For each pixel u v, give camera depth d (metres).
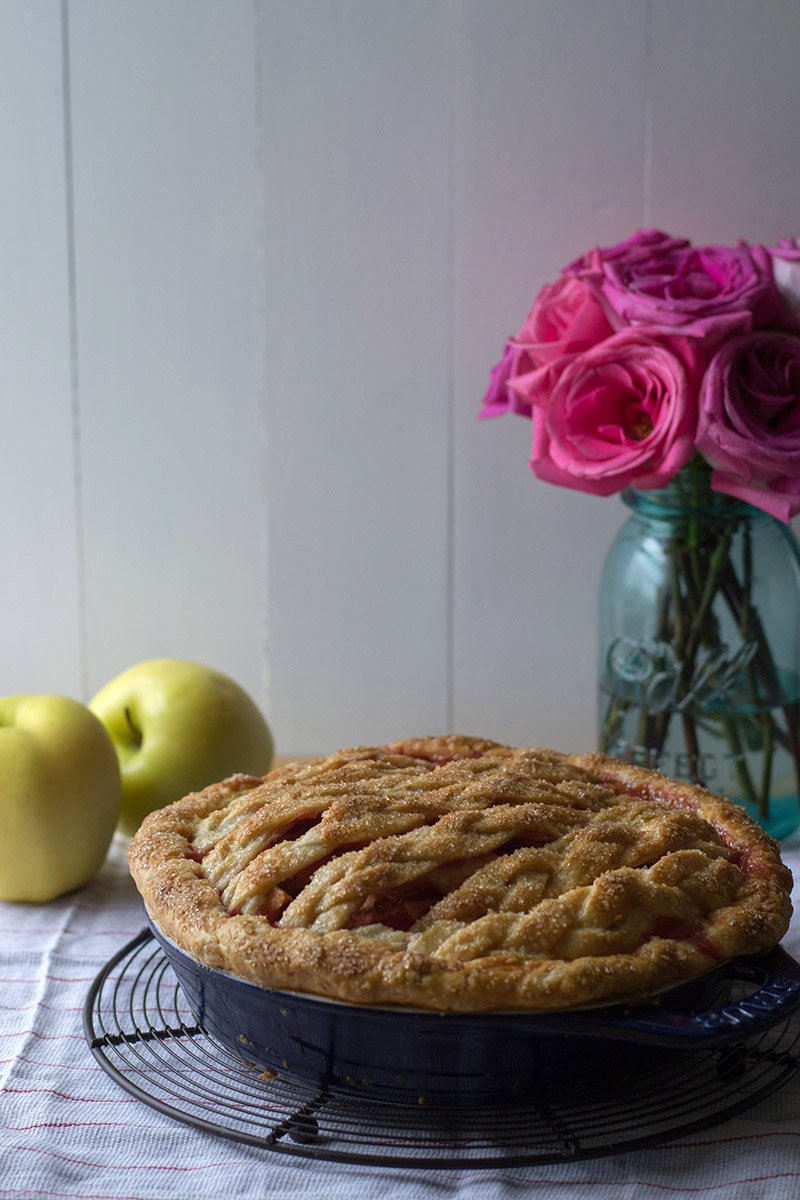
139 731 0.95
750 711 0.91
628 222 1.03
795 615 0.91
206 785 0.93
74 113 1.06
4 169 1.07
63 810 0.88
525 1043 0.72
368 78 1.04
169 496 1.09
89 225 1.07
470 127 1.03
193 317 1.08
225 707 0.94
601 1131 0.74
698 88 1.01
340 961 0.72
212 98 1.05
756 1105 0.76
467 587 1.08
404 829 0.77
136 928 0.88
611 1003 0.72
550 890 0.75
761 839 0.79
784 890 0.77
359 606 1.09
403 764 0.83
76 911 0.89
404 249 1.05
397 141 1.04
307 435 1.08
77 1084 0.78
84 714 0.90
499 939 0.73
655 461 0.87
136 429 1.09
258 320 1.07
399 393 1.07
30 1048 0.79
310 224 1.06
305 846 0.76
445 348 1.06
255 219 1.06
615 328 0.90
